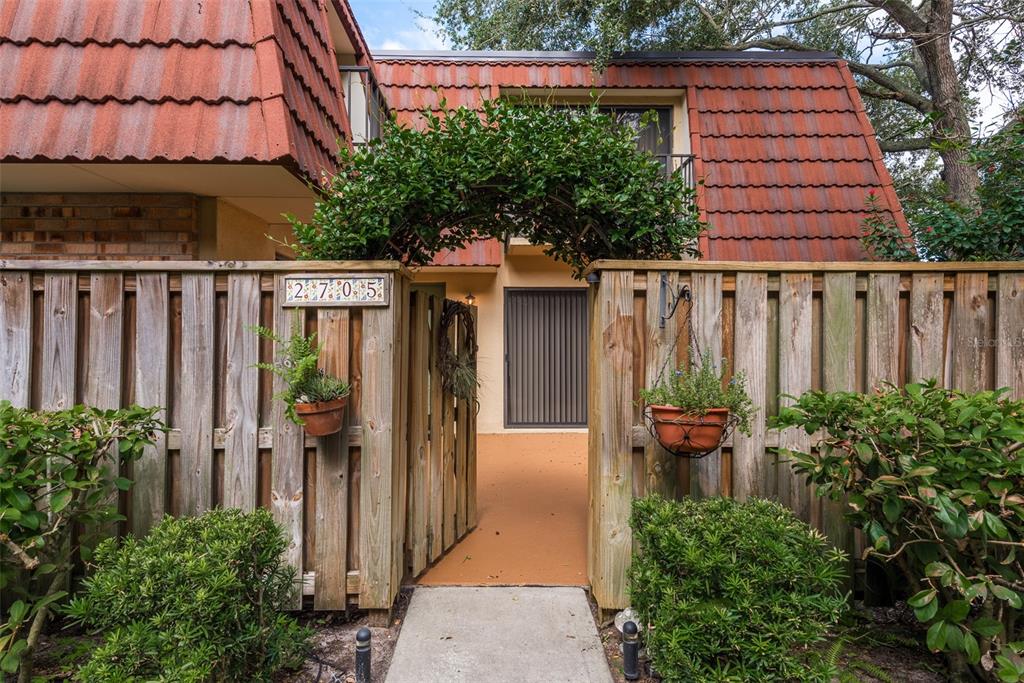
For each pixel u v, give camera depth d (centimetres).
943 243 408
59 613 260
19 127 301
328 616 284
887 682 226
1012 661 198
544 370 763
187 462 276
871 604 283
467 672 238
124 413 244
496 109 299
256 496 277
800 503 286
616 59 711
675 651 206
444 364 356
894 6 808
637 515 257
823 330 288
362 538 276
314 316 284
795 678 207
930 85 796
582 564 349
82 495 243
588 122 293
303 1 423
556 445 683
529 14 791
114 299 277
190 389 277
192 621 190
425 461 339
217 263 277
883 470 222
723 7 877
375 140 297
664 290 285
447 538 366
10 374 273
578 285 752
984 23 690
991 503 205
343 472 277
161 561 198
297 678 234
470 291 745
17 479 212
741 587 205
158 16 331
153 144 302
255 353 279
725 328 291
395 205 280
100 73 314
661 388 267
